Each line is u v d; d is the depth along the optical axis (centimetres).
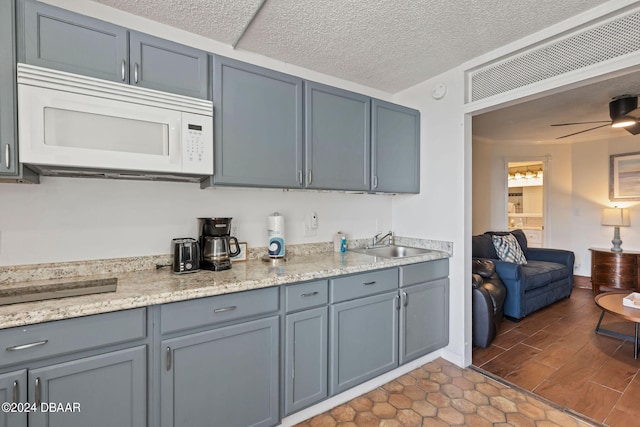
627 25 157
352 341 192
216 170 166
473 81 230
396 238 291
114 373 123
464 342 236
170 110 148
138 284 146
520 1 159
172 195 189
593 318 337
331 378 183
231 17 175
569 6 163
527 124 398
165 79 153
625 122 298
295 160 196
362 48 208
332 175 214
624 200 440
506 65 209
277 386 163
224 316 146
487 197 498
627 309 251
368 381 205
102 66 138
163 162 146
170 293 131
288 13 170
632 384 210
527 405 189
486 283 288
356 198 275
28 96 119
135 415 127
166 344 132
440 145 250
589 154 471
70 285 145
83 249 163
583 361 242
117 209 172
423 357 239
